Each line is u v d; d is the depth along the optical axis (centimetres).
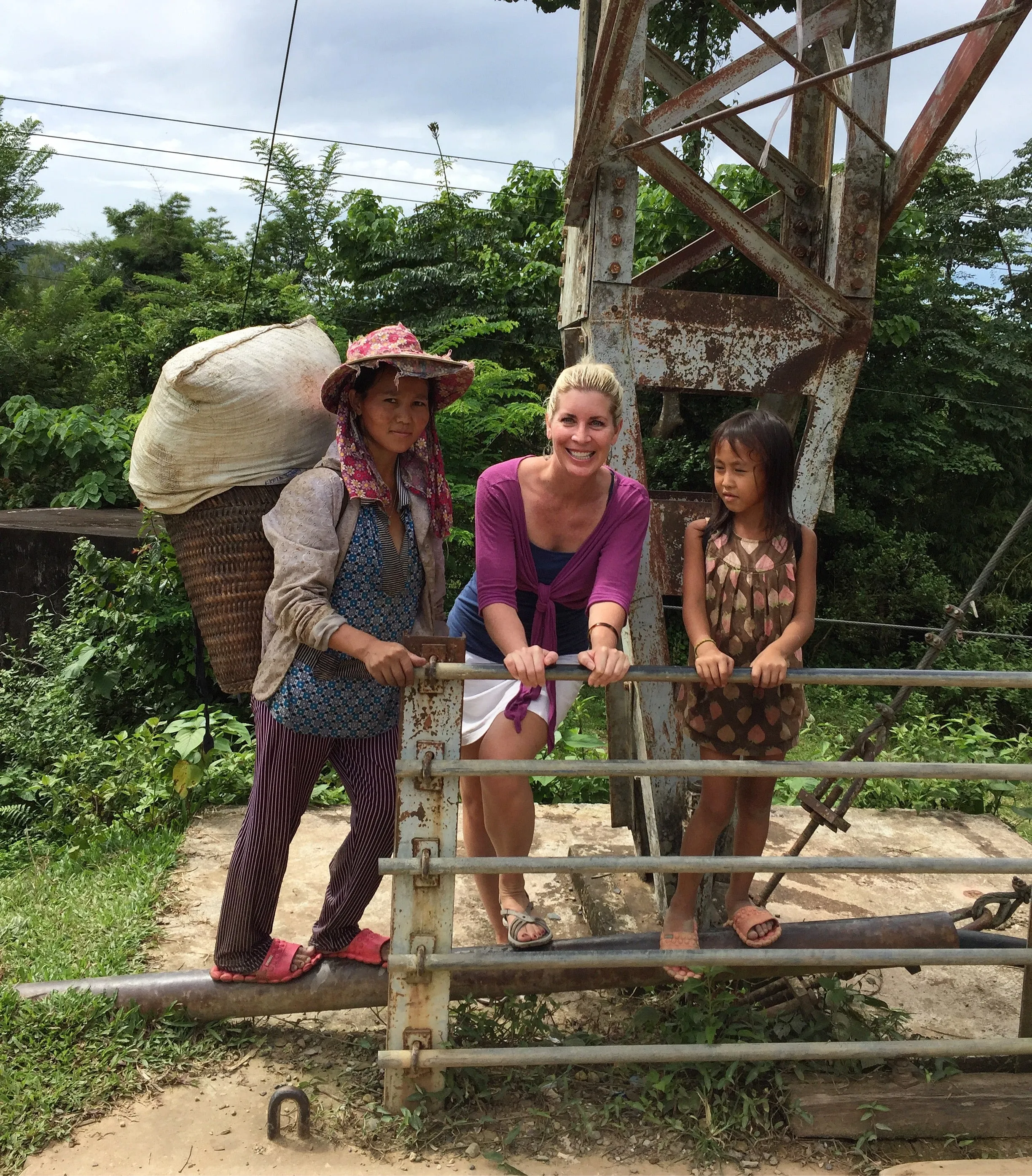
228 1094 263
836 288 344
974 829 505
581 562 260
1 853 438
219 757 507
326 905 281
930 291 1443
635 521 261
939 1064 267
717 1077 264
